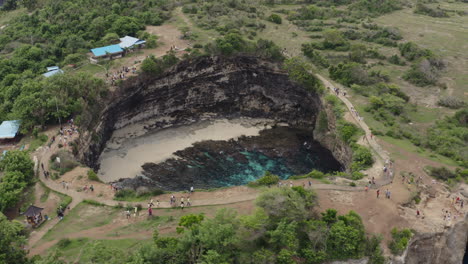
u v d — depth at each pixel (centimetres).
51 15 11625
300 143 9200
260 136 9500
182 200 6128
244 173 8119
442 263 5744
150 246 4562
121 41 10519
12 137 7381
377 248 5200
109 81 8938
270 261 4753
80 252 4844
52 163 6919
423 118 8744
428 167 6919
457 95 9694
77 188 6481
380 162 7100
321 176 6894
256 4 14200
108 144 8756
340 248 5025
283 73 9988
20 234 5316
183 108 10150
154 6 12900
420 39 12581
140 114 9556
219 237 4625
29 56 9662
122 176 7800
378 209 5925
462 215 5888
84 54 10125
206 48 10025
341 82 9856
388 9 14675
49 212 5944
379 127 8175
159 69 9425
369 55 11538
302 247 5022
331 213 5347
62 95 7900
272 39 11944
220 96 10406
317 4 14912
